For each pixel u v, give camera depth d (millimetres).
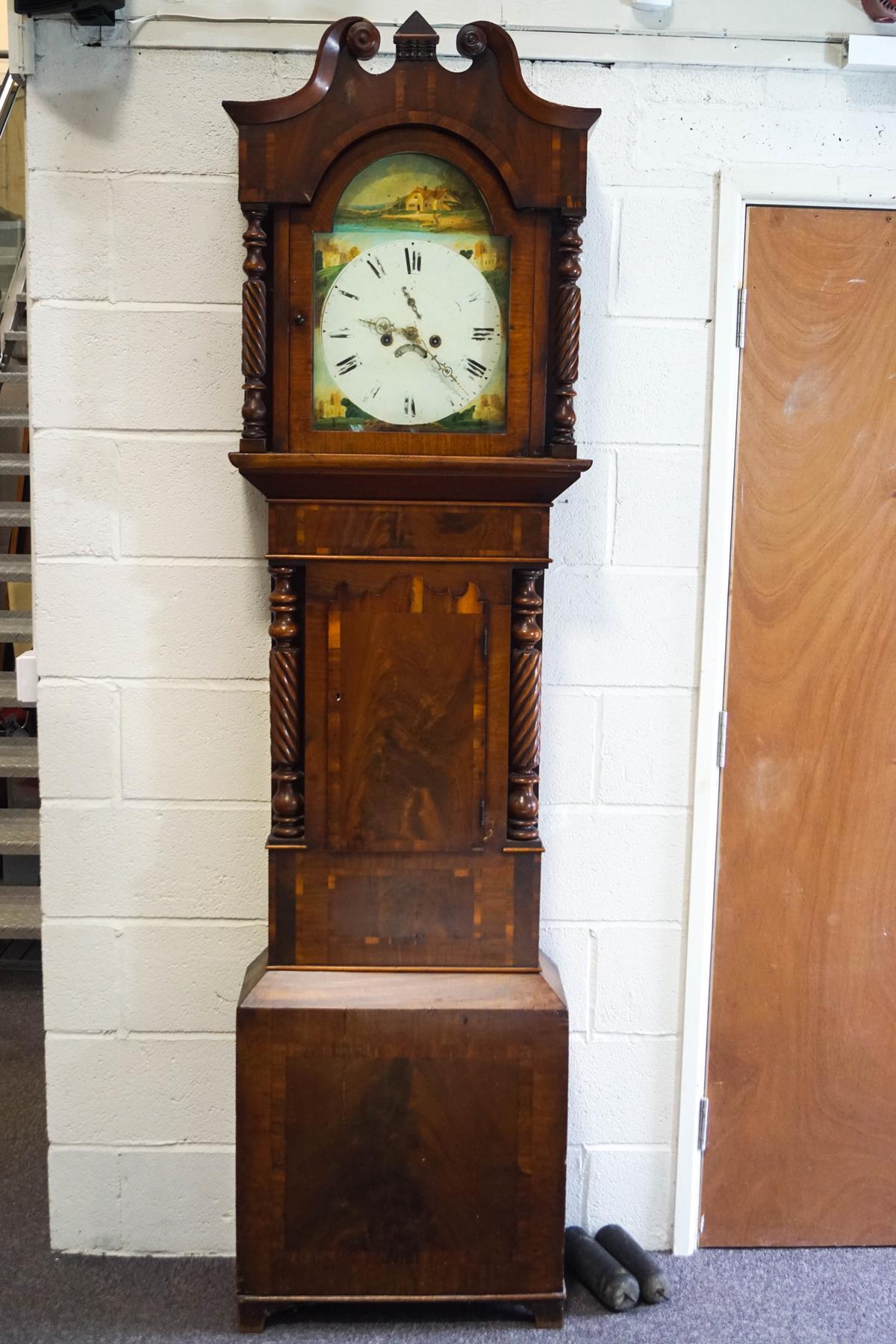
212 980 1780
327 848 1574
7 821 3121
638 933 1807
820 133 1681
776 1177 1858
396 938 1598
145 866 1759
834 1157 1858
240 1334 1615
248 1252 1596
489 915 1598
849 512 1748
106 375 1670
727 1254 1852
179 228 1647
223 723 1734
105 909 1766
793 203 1690
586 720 1769
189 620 1716
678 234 1688
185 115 1629
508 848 1579
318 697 1552
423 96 1452
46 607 1706
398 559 1527
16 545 3791
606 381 1709
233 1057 1793
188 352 1670
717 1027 1827
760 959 1819
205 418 1683
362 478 1487
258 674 1728
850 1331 1655
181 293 1659
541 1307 1632
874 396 1731
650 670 1764
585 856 1793
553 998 1583
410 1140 1583
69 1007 1780
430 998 1568
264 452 1486
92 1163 1805
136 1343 1597
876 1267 1814
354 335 1506
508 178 1465
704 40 1651
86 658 1717
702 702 1758
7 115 3822
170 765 1741
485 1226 1604
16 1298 1691
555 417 1505
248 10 1611
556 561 1738
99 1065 1792
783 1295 1736
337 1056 1562
